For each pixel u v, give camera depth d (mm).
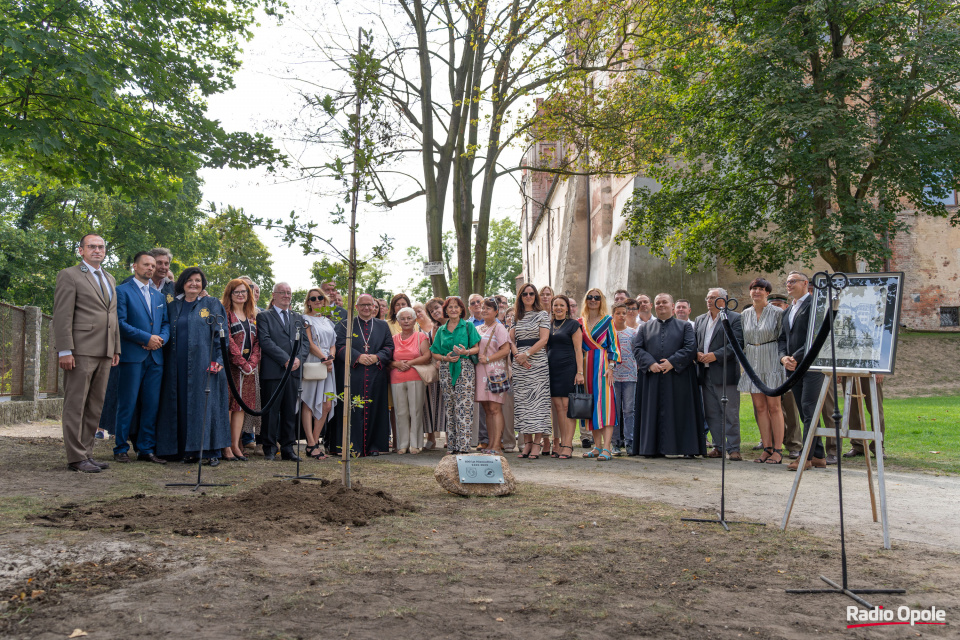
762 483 6699
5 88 10391
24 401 12969
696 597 3117
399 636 2561
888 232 18266
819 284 4512
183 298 7500
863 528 4703
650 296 22156
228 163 11727
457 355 8680
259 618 2693
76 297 6395
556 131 16484
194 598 2881
